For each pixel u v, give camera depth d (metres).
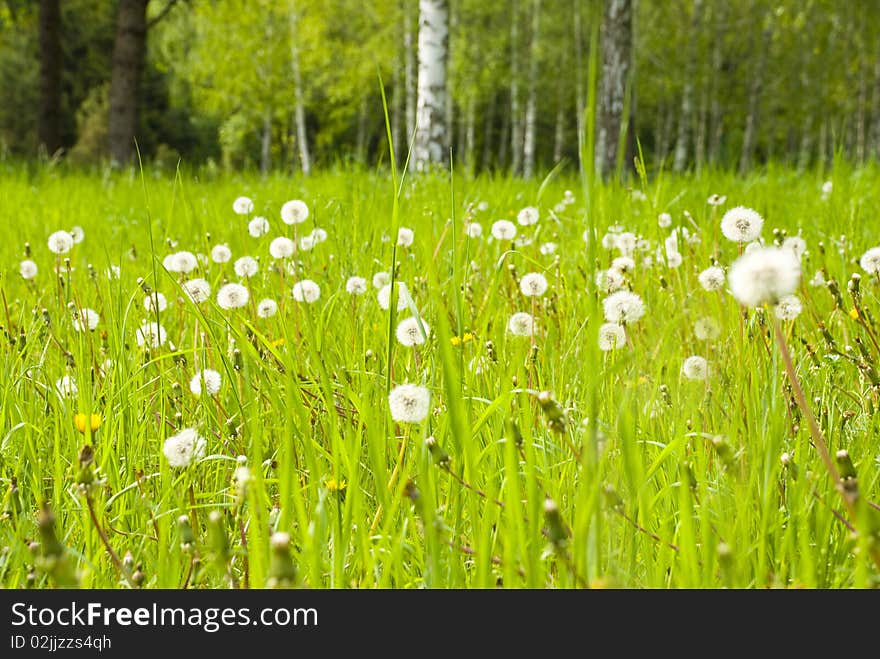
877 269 2.29
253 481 1.41
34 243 4.99
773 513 1.54
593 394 1.15
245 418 2.12
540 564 1.33
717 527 1.49
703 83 33.50
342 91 33.47
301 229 3.98
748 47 37.06
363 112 37.66
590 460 1.15
